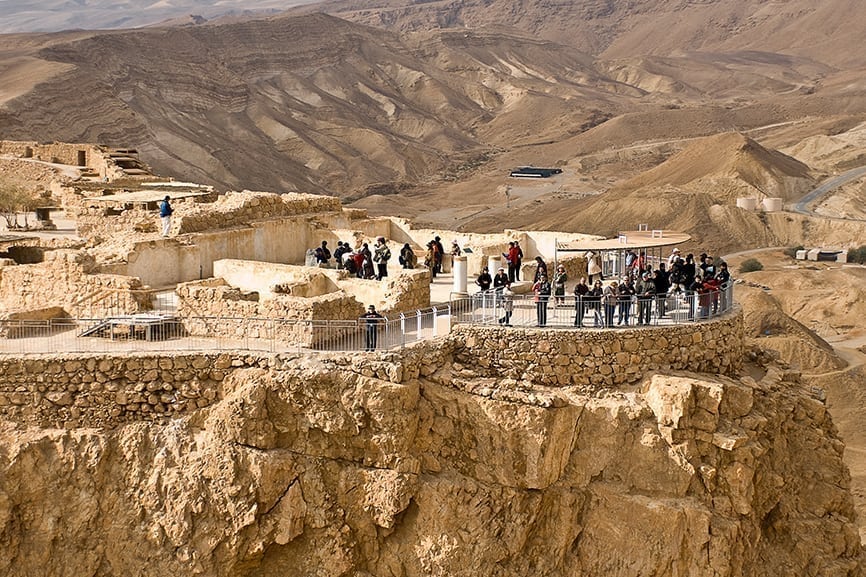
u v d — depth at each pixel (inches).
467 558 1045.8
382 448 1045.8
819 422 1229.7
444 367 1116.5
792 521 1173.1
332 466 1061.1
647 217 7667.3
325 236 1737.2
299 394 1058.7
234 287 1312.7
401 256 1643.7
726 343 1193.4
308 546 1053.8
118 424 1085.1
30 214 2417.6
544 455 1055.6
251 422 1053.8
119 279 1291.8
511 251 1546.5
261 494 1040.2
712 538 1048.8
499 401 1067.9
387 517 1040.8
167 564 1035.9
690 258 1382.9
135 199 1915.6
